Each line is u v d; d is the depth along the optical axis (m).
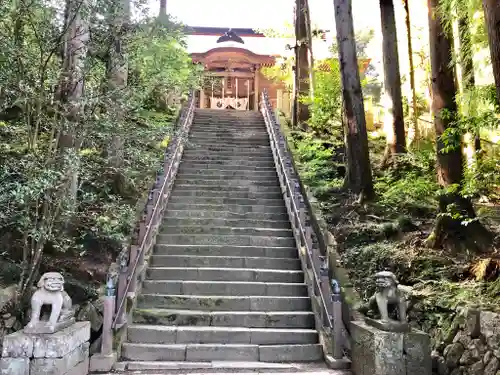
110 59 6.16
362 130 9.02
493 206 8.59
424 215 8.34
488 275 5.33
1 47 4.86
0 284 5.39
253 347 5.36
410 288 5.58
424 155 10.22
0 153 5.93
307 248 6.65
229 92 23.30
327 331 5.46
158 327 5.59
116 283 5.66
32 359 4.03
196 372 4.88
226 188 10.04
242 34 26.70
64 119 5.27
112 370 4.87
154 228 7.62
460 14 6.83
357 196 8.80
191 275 6.77
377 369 4.23
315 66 16.20
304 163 11.12
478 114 6.10
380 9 11.66
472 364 4.05
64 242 5.91
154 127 6.83
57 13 5.39
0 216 4.98
